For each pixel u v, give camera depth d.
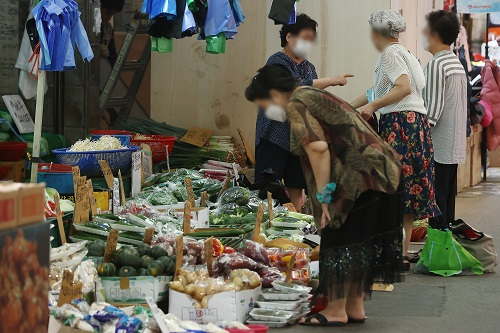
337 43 12.31
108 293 6.67
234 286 6.59
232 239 7.96
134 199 9.07
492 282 8.80
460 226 9.34
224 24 9.45
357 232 6.58
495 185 16.73
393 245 6.66
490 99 16.70
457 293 8.27
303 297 7.14
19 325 4.20
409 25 14.03
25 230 4.23
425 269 9.20
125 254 6.77
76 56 11.16
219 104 12.80
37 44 7.94
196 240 7.57
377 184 6.50
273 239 8.48
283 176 9.60
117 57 12.16
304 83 9.10
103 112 11.98
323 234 6.66
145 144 10.31
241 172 11.38
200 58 12.76
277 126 9.39
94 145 9.23
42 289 4.41
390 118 9.05
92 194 7.89
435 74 9.80
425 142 9.09
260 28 12.59
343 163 6.48
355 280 6.61
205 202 9.07
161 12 8.80
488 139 17.09
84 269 6.59
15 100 10.36
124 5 12.13
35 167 7.86
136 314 6.07
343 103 6.58
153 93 12.93
